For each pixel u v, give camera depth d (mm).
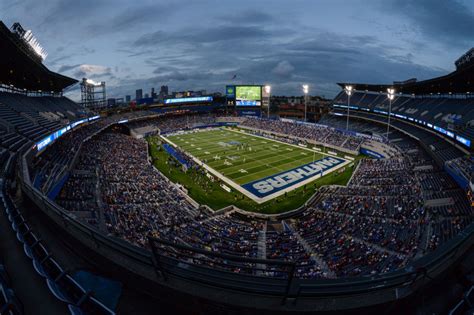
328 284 4488
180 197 38031
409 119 64500
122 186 36125
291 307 4316
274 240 25453
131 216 26844
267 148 68875
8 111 39031
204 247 22531
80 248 6227
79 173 36656
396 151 55875
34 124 39531
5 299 3959
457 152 42375
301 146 70938
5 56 37438
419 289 4781
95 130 64500
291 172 50594
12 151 26750
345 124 86000
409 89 72625
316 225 29312
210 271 4859
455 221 23750
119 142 64125
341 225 28016
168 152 63375
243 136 84875
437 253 5199
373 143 62500
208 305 4602
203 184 44406
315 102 120938
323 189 42219
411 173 40250
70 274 5691
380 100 82125
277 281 4652
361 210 31156
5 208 8945
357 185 40812
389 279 4594
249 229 28906
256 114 113438
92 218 22672
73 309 4273
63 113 57062
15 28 43375
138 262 5258
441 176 35688
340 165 54375
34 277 5125
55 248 6695
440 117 54969
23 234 7047
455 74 47125
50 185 26922
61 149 41750
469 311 4781
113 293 5242
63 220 6945
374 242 23312
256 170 51688
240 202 38656
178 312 4934
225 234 26609
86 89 87562
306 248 23641
